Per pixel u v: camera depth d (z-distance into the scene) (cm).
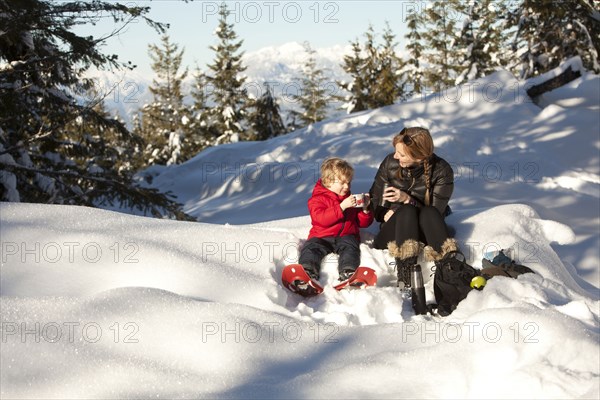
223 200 1260
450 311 383
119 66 866
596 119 1270
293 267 400
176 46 4659
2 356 300
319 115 4531
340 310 385
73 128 1035
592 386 262
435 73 3884
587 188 977
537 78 1522
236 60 4306
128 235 432
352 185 967
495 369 287
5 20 839
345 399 276
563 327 298
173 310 339
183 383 290
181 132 3956
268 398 278
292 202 1117
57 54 861
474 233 480
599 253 643
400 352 304
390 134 1330
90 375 293
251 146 1527
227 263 420
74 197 985
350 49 3978
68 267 396
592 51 2130
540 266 447
